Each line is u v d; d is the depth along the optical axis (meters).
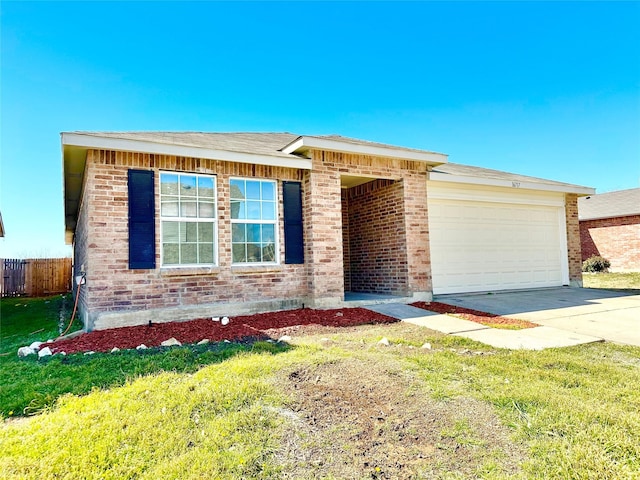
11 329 8.86
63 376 4.42
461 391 3.88
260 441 3.00
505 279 12.66
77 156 7.59
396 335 6.46
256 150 8.90
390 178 10.13
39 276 19.91
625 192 24.47
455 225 11.91
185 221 8.03
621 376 4.41
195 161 8.11
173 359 4.92
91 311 7.00
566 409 3.47
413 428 3.21
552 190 13.32
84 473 2.63
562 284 13.94
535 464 2.70
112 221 7.27
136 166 7.55
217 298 8.13
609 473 2.58
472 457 2.82
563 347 5.80
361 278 11.98
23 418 3.52
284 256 8.96
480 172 13.37
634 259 20.17
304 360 4.69
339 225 9.36
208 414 3.40
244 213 8.70
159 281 7.60
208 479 2.57
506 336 6.50
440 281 11.48
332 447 2.95
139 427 3.17
